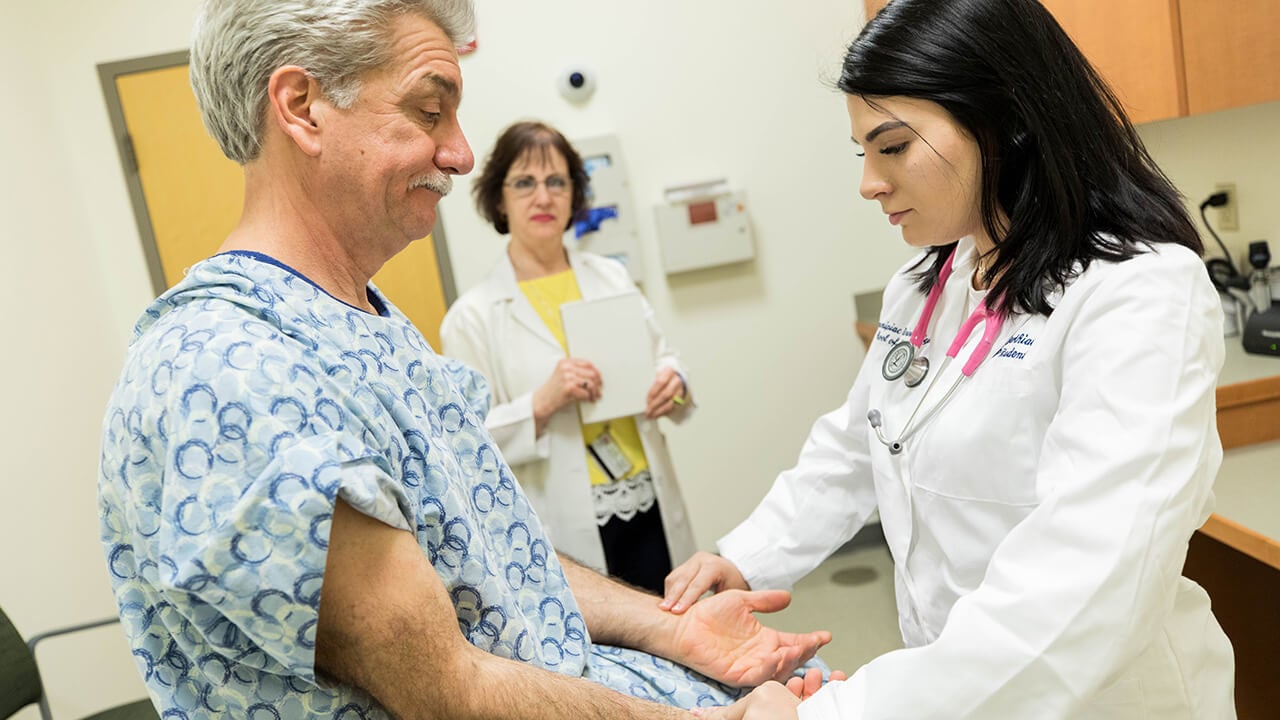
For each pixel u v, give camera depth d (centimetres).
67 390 287
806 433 368
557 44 343
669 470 247
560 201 249
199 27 88
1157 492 88
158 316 84
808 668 123
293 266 89
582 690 86
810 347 364
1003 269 109
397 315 105
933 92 101
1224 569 206
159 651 82
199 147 336
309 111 86
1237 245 248
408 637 77
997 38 101
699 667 116
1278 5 208
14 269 274
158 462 76
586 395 229
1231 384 198
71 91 329
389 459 83
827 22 349
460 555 88
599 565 235
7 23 306
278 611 71
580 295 252
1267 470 179
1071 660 87
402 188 89
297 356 79
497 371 245
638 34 346
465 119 342
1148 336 93
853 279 362
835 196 358
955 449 113
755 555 147
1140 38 221
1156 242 102
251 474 73
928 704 90
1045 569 90
